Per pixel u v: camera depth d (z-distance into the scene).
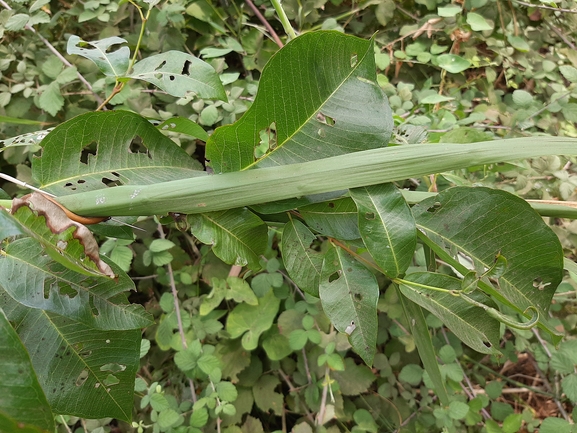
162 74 0.48
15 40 0.94
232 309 0.95
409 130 0.62
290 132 0.45
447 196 0.45
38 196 0.39
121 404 0.49
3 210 0.33
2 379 0.30
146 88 0.91
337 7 1.10
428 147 0.43
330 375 0.90
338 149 0.45
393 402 0.93
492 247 0.45
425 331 0.50
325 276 0.46
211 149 0.44
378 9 1.03
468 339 0.46
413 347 0.89
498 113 0.95
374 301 0.44
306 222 0.47
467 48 1.01
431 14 1.05
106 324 0.44
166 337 0.83
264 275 0.87
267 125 0.44
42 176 0.46
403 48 1.08
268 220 0.49
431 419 0.89
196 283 0.95
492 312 0.41
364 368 0.91
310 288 0.47
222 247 0.47
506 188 0.82
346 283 0.45
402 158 0.43
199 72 0.48
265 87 0.42
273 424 0.98
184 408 0.78
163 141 0.50
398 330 0.93
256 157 0.46
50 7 1.00
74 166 0.47
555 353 0.79
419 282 0.45
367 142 0.44
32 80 0.88
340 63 0.43
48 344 0.46
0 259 0.40
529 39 1.11
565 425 0.73
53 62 0.86
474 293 0.45
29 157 0.88
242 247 0.48
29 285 0.40
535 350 0.85
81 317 0.42
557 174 0.79
